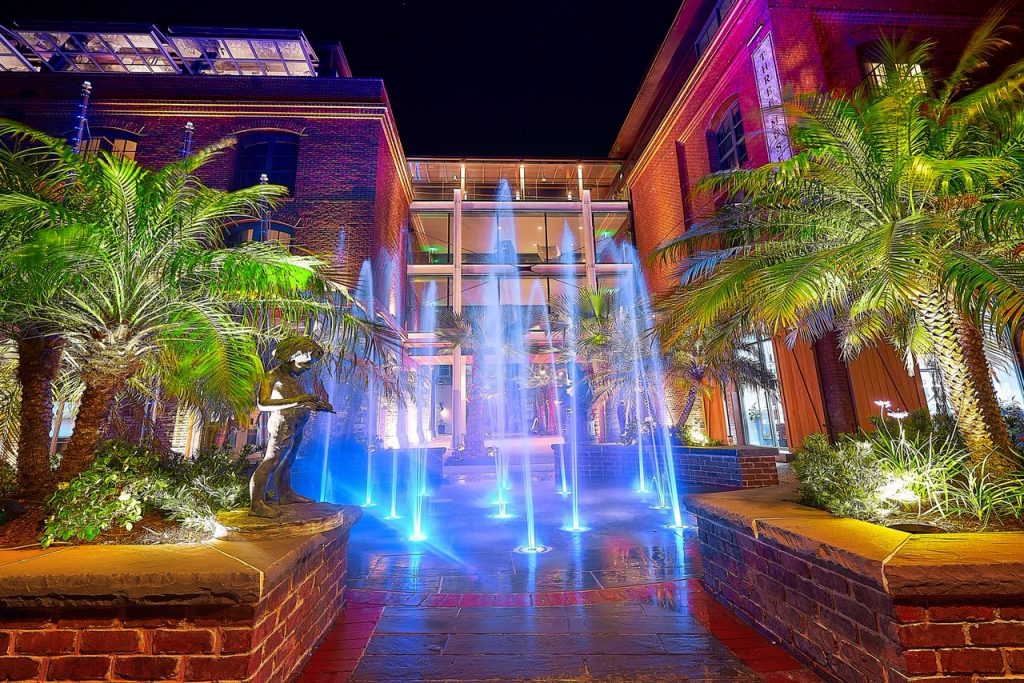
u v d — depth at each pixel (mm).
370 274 14523
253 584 2318
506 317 21609
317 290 5258
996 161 3443
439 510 8820
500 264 22281
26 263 3475
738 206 5449
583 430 14391
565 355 14562
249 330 4270
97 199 3898
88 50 15828
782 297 3826
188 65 16516
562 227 24656
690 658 3113
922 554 2375
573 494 9984
